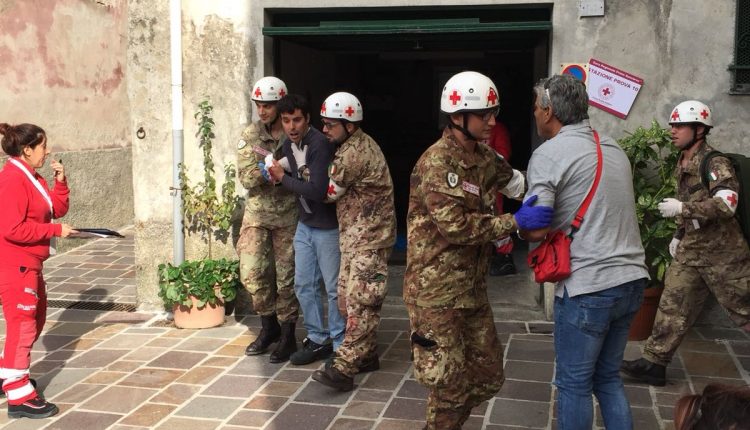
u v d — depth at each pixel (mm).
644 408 4355
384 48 7992
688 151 4727
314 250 4957
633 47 5703
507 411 4340
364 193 4598
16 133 4441
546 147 3273
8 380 4359
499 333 5746
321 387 4781
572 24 5750
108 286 7637
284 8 6121
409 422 4242
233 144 6273
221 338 5820
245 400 4598
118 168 10570
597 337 3244
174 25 6137
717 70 5641
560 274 3205
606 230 3230
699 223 4570
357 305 4609
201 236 6387
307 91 7578
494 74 10875
